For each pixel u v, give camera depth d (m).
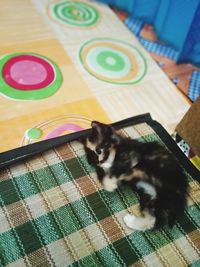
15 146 0.34
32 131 0.35
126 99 0.41
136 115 0.38
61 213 0.29
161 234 0.29
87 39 0.48
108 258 0.27
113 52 0.47
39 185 0.31
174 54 0.50
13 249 0.26
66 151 0.34
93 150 0.32
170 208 0.28
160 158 0.30
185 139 0.36
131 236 0.29
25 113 0.37
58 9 0.51
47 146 0.33
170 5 0.47
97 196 0.31
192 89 0.45
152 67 0.46
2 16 0.48
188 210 0.31
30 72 0.41
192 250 0.29
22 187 0.30
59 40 0.47
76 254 0.27
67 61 0.44
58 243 0.27
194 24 0.44
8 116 0.36
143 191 0.30
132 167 0.30
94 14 0.53
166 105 0.42
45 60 0.43
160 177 0.29
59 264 0.26
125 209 0.31
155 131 0.37
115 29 0.51
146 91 0.43
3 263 0.26
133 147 0.31
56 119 0.37
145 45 0.50
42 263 0.26
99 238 0.28
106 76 0.43
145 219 0.29
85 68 0.44
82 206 0.30
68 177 0.32
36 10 0.50
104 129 0.32
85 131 0.35
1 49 0.43
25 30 0.47
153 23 0.53
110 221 0.29
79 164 0.33
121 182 0.31
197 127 0.33
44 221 0.28
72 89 0.41
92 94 0.41
